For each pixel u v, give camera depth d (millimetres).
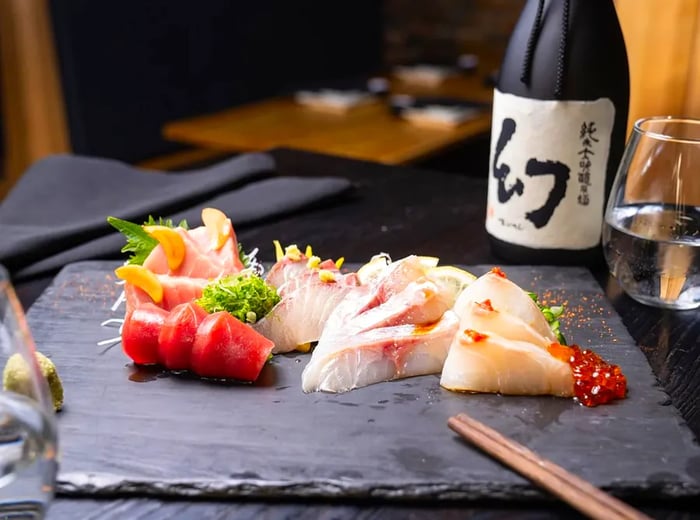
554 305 619
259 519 461
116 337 589
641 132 608
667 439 495
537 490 466
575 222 656
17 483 413
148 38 1648
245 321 569
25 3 1435
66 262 695
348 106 1520
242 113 1515
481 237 749
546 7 633
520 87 640
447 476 472
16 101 1521
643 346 590
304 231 765
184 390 537
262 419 512
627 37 751
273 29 1991
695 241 599
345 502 469
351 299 575
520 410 517
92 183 849
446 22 2299
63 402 524
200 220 750
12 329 418
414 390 535
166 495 470
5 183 1562
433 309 561
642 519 437
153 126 1696
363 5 2305
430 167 1388
